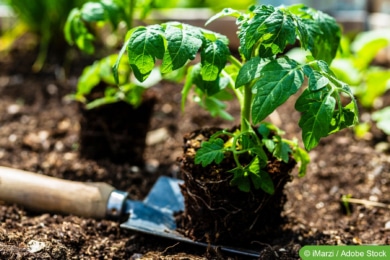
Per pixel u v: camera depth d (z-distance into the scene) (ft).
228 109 3.54
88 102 2.86
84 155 2.95
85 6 2.70
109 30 4.09
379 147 3.15
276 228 2.45
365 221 2.60
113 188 2.57
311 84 1.98
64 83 3.73
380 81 3.31
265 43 2.03
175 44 2.04
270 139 2.29
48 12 3.83
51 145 3.09
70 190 2.53
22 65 3.91
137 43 2.05
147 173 2.92
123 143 2.89
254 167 2.19
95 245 2.40
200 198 2.30
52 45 3.94
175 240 2.39
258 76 2.02
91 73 2.76
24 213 2.55
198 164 2.26
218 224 2.32
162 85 3.77
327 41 2.31
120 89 2.73
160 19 4.15
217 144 2.20
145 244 2.43
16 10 3.91
